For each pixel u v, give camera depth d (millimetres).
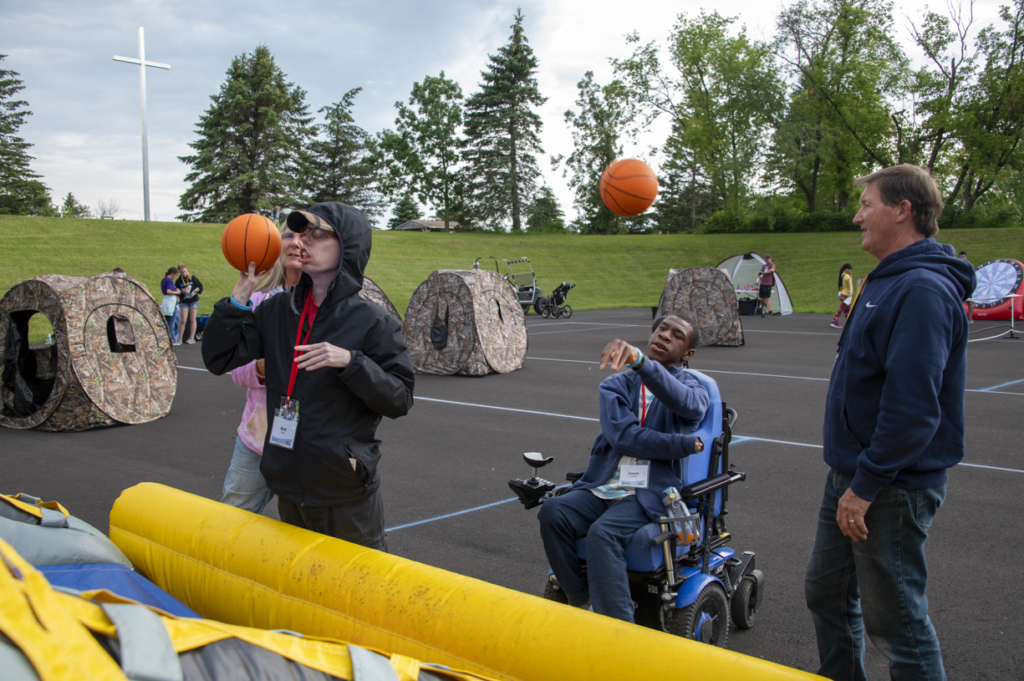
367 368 2449
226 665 1205
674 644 2033
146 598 2926
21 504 3037
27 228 30875
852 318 2414
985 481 6031
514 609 2273
